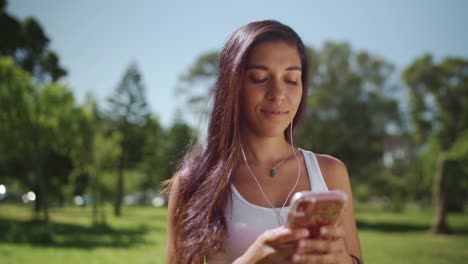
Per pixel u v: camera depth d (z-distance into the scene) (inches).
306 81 71.7
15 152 805.2
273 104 62.8
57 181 1243.2
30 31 1316.4
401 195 1669.5
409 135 1304.1
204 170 68.4
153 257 579.5
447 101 1160.8
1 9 1130.7
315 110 1229.1
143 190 2485.2
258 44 63.6
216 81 69.6
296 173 66.4
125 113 1833.2
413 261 595.5
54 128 796.0
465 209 1959.9
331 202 48.5
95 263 517.7
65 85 805.2
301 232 49.3
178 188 70.4
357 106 1212.5
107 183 1641.2
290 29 67.3
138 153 1868.8
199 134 74.6
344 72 1242.0
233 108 65.3
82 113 920.9
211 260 64.2
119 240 771.4
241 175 66.2
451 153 1067.3
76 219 1243.2
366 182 1381.6
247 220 62.2
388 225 1302.9
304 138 1128.8
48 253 582.9
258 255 51.7
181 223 67.5
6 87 739.4
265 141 66.7
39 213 1298.0
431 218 1609.3
